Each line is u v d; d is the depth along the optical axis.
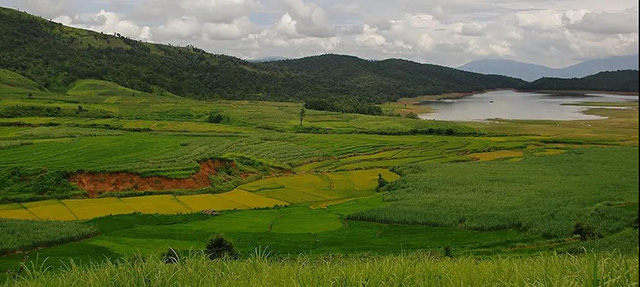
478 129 140.38
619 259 7.79
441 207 57.09
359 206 62.34
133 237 44.53
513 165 86.62
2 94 145.88
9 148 82.25
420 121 149.62
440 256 34.53
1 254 37.12
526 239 43.44
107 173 68.69
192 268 8.75
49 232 42.81
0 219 48.22
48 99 146.75
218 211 60.28
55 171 66.25
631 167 81.19
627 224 45.53
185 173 73.12
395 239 45.22
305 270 8.75
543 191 63.59
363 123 147.50
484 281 7.82
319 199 69.25
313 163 95.75
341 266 9.52
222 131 122.56
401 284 7.90
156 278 8.16
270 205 65.25
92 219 52.62
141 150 85.81
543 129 141.12
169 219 54.75
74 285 8.22
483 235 45.97
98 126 118.25
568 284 6.66
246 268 9.23
